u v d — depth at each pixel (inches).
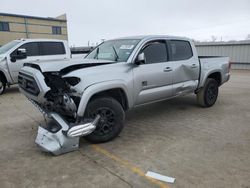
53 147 144.6
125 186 115.0
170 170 128.7
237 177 121.3
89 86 147.6
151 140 169.6
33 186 116.1
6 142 169.3
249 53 742.5
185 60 217.0
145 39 188.7
